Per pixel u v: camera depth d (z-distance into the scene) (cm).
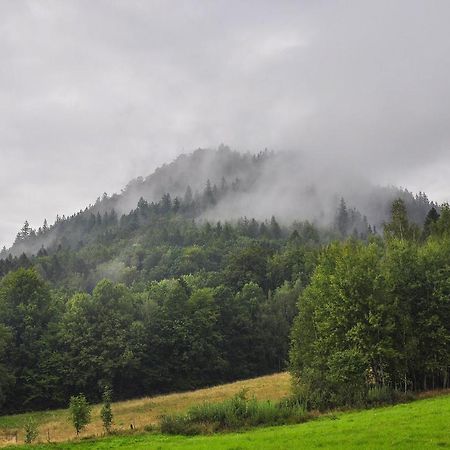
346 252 5941
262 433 3281
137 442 3478
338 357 4762
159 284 12669
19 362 8769
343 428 3062
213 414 4038
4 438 5103
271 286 14250
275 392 6512
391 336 5066
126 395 9431
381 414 3519
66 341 9106
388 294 5228
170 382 9888
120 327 9694
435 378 5359
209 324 10456
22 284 9669
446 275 5325
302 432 3084
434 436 2572
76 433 4750
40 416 7244
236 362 11069
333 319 5084
